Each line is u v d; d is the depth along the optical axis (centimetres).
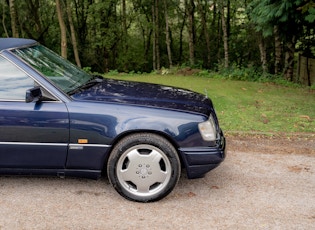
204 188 431
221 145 412
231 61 2306
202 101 443
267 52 2134
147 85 482
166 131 382
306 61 1532
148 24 2255
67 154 388
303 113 767
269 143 590
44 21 2561
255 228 349
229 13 2350
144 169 386
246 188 433
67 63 480
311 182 452
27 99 364
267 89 1066
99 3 2081
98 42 2277
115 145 390
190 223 354
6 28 2306
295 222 361
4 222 349
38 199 396
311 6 1005
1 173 400
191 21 2330
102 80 486
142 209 379
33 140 384
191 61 2112
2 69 393
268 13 1130
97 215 366
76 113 381
